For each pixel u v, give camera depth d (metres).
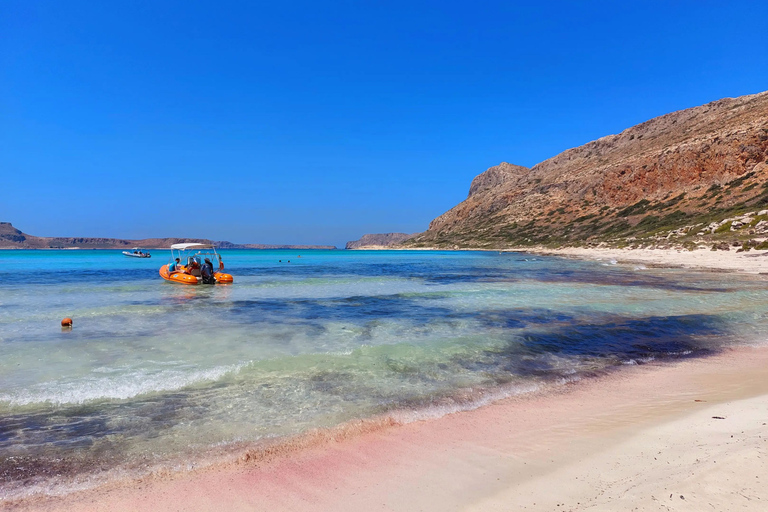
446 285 21.73
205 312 13.84
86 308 14.52
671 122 98.50
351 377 7.20
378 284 22.75
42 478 4.08
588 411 5.70
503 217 102.38
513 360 8.26
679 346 9.24
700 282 20.30
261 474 4.17
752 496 3.14
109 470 4.24
